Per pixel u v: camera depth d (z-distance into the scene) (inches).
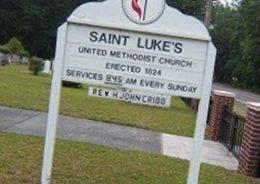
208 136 615.8
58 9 2908.5
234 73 3427.7
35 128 487.8
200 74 283.3
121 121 594.6
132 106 768.9
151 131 565.3
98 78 286.2
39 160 356.5
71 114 597.6
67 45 285.4
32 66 1264.8
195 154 285.7
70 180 319.9
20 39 2851.9
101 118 596.4
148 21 282.0
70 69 286.2
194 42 282.2
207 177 370.0
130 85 285.7
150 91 285.4
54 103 287.9
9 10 2815.0
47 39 2908.5
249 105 422.0
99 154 397.7
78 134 486.3
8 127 476.7
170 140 523.8
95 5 283.3
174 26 282.0
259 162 403.9
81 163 362.6
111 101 803.4
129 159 394.0
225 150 519.2
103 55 285.1
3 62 1633.9
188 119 727.1
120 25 282.0
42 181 294.0
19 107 604.1
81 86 1067.3
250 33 3061.0
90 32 284.2
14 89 792.3
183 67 283.4
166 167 382.9
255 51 3043.8
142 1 281.6
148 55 283.9
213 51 281.4
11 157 355.6
